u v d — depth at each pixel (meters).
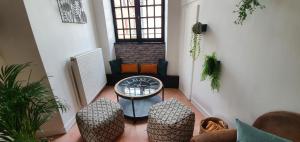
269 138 1.09
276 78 1.29
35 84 1.51
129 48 3.67
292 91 1.19
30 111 1.45
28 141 1.42
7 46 1.76
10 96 1.29
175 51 3.36
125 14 3.62
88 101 2.65
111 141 2.03
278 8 1.20
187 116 1.82
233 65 1.75
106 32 3.38
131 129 2.31
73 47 2.51
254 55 1.46
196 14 2.39
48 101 1.58
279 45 1.23
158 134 1.82
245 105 1.66
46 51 1.91
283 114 1.20
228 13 1.73
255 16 1.41
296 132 1.11
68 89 2.33
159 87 2.51
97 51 3.07
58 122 2.15
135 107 2.73
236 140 1.26
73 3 2.48
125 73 3.67
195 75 2.69
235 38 1.67
